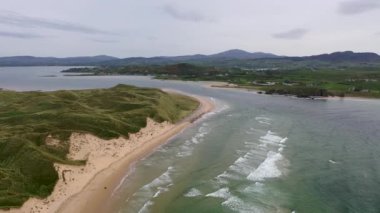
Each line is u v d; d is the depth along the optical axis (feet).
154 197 126.11
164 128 229.25
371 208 118.21
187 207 117.80
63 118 191.42
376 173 152.97
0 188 114.93
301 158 173.17
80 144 165.68
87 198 124.26
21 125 183.93
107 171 151.43
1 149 146.30
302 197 126.31
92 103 261.03
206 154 178.91
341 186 137.39
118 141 182.70
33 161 135.03
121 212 114.73
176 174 149.89
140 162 165.89
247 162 165.48
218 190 131.85
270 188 134.00
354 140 212.43
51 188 124.06
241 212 114.01
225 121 269.64
